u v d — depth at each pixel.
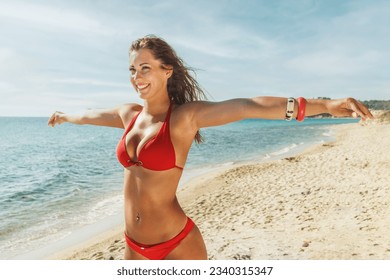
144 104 2.28
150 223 2.21
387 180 9.80
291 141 33.44
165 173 2.13
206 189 11.97
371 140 26.95
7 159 26.91
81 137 58.25
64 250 7.05
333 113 1.76
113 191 12.88
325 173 12.39
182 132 2.11
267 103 1.87
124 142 2.28
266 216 7.73
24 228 8.70
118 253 6.53
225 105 1.98
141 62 2.13
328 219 6.89
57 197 12.21
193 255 2.35
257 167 15.91
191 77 2.38
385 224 6.07
